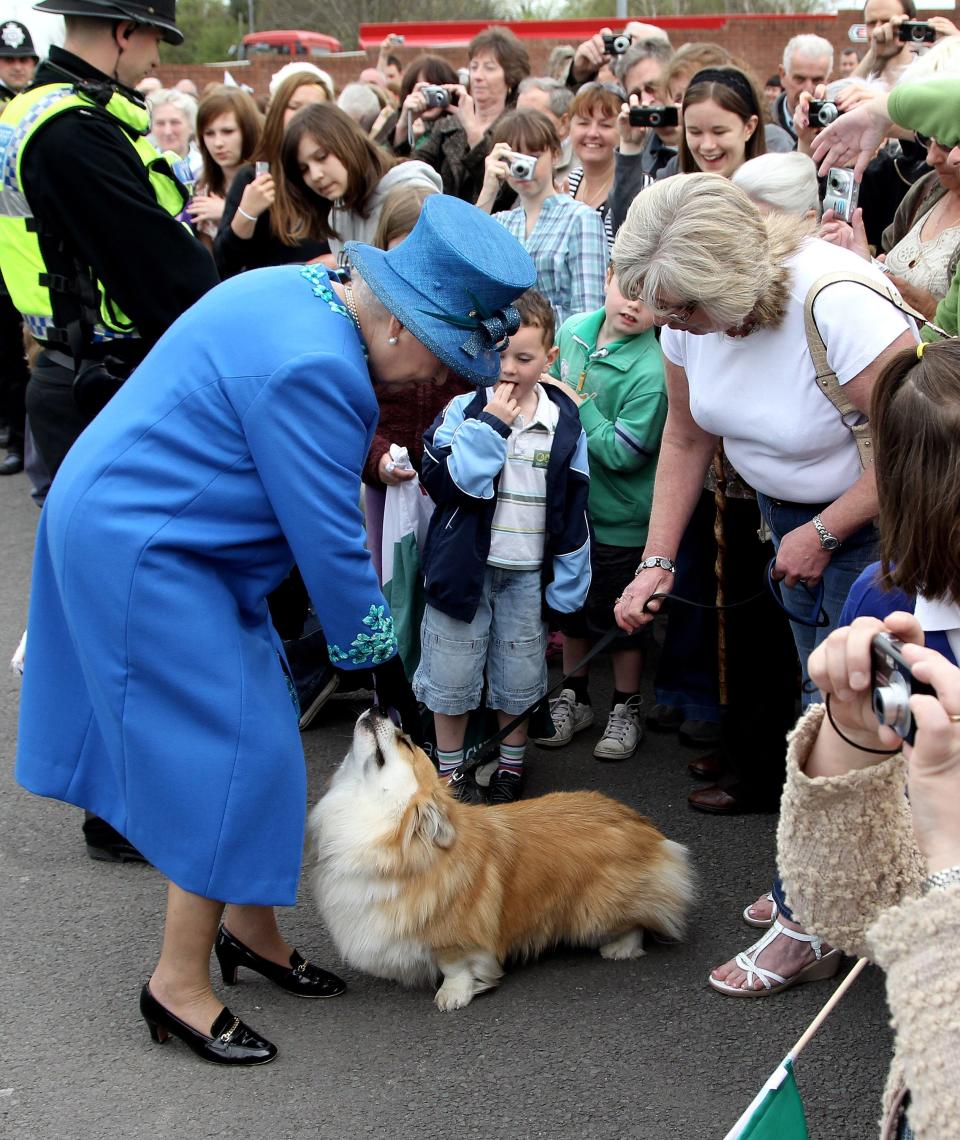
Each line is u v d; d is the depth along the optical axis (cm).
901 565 144
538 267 454
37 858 334
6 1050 254
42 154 295
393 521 368
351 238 471
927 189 352
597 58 661
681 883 288
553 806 292
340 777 264
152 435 216
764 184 297
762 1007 266
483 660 353
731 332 257
